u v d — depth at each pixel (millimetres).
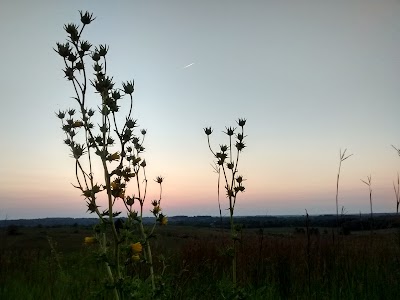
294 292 5879
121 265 3031
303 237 7859
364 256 6680
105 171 2838
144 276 4941
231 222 4441
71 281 6551
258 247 7352
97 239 3031
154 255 5230
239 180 4438
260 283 6215
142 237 3648
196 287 5551
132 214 3168
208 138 4441
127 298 2980
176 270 6289
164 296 3859
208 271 6773
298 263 6805
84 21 2855
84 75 2850
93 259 2943
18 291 6340
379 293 5430
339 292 5430
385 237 6820
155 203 3885
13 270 7965
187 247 7578
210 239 7938
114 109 2895
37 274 7668
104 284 2928
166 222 3809
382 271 6215
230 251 4504
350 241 6941
